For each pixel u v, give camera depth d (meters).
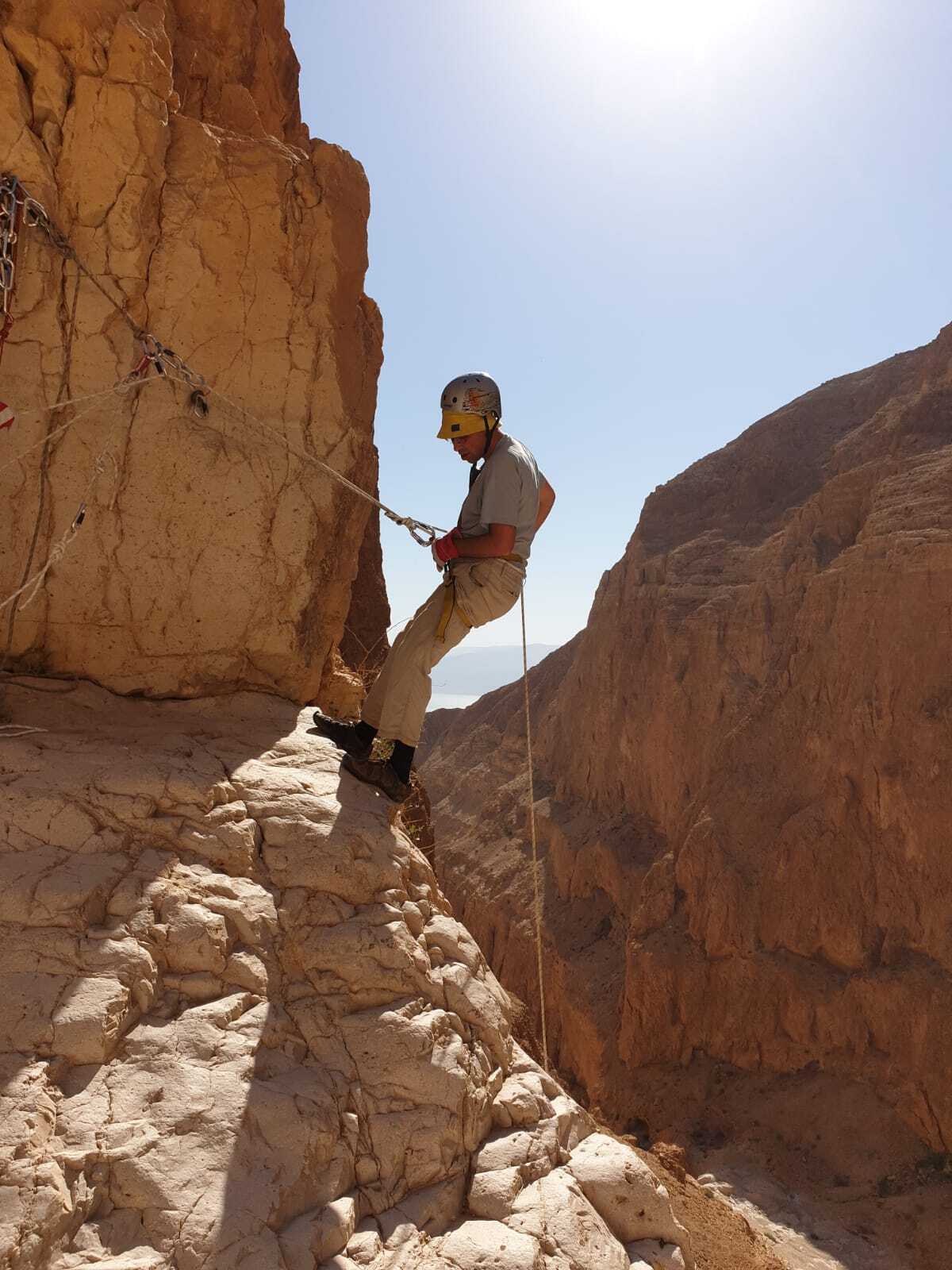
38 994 2.65
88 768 3.62
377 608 12.54
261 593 4.89
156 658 4.72
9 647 4.46
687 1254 2.81
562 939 40.31
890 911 26.77
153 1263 2.13
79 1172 2.26
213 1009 2.83
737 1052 28.30
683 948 31.05
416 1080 2.86
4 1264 1.99
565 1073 35.84
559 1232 2.59
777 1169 24.05
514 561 3.85
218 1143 2.43
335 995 3.06
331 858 3.49
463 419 3.83
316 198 4.92
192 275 4.61
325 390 5.00
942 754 26.78
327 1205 2.46
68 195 4.31
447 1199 2.65
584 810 46.91
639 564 49.25
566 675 60.91
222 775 3.84
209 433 4.70
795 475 48.12
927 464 32.81
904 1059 24.48
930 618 28.33
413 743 4.07
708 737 38.59
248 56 6.35
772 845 30.39
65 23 4.18
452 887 52.50
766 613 37.88
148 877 3.16
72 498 4.46
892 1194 22.20
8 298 4.20
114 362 4.45
